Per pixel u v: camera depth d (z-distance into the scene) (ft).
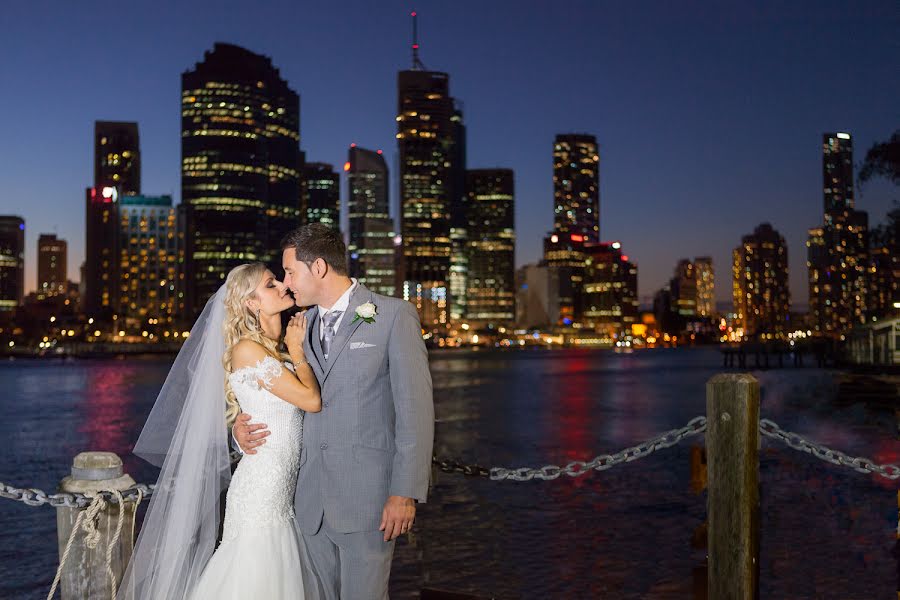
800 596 31.58
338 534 14.58
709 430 16.25
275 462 14.92
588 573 35.88
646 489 57.00
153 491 15.61
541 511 49.75
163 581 14.58
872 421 102.32
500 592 33.01
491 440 104.01
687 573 35.81
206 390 15.03
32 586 36.37
